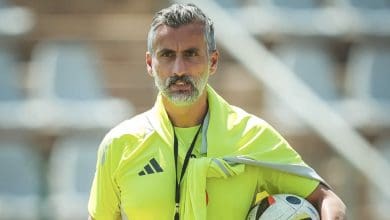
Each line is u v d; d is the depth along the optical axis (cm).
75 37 4081
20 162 3762
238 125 1302
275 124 3791
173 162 1278
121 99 3919
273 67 3988
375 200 3678
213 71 1299
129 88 3938
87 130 3766
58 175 3728
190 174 1260
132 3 4162
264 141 1298
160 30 1248
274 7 4300
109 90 3934
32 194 3738
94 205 1346
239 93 3916
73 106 3881
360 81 4184
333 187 3694
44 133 3769
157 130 1291
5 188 3753
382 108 4053
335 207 1283
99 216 1346
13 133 3775
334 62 4231
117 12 4150
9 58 4044
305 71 4128
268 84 3925
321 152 3762
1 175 3759
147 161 1284
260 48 4066
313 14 4291
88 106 3869
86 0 4150
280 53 4169
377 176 3694
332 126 3788
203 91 1280
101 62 4016
